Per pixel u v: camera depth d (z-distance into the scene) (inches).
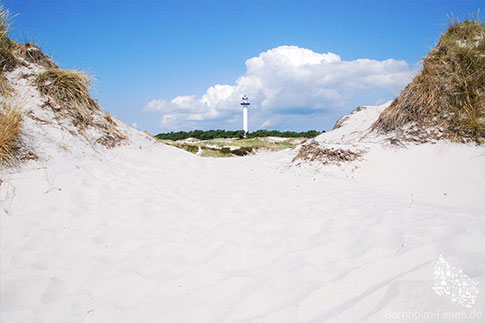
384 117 326.6
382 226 135.2
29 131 206.7
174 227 158.6
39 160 189.8
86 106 277.1
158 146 331.6
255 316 84.3
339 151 292.5
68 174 192.4
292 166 310.7
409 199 196.4
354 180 256.1
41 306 95.1
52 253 125.6
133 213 170.9
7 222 140.2
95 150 246.4
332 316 76.9
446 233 120.1
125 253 129.4
